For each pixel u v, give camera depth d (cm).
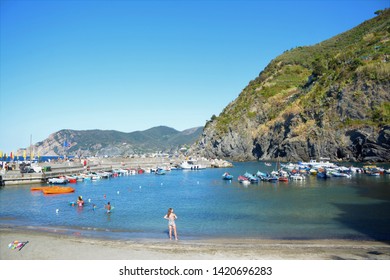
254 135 18062
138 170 10750
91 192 5844
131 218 3472
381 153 11362
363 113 12425
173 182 7750
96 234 2738
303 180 7369
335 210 3828
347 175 7775
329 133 13062
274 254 2059
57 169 8238
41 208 4134
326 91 14512
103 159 12862
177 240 2505
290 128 14950
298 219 3350
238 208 4047
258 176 7994
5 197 5141
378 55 13925
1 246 2212
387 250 2175
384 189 5609
